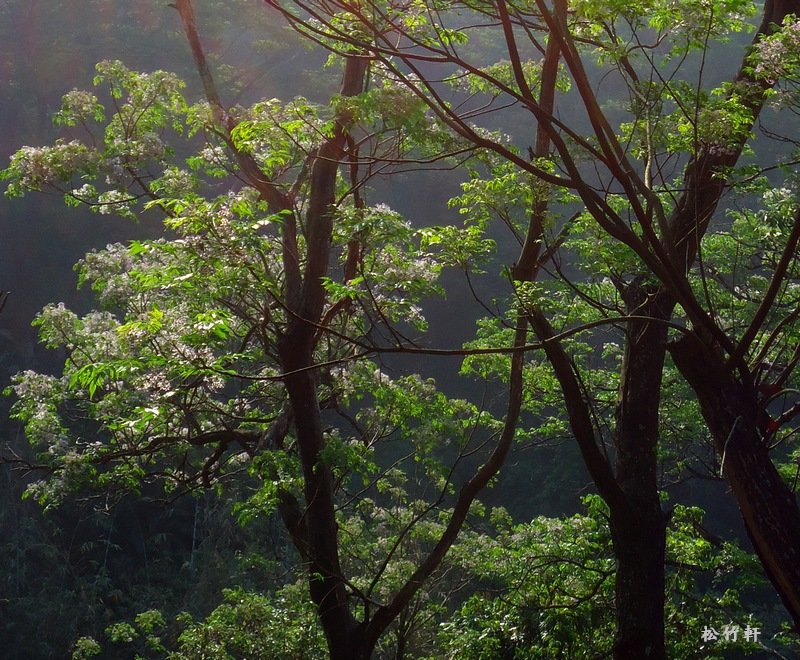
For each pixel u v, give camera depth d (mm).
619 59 6145
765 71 5758
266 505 8508
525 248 6797
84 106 9586
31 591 19609
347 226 6098
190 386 8055
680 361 6066
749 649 9430
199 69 9562
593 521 9898
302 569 10594
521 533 9984
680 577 9898
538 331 6859
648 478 7152
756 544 5922
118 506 21734
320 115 8531
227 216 5742
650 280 6461
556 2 5305
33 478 21375
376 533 11906
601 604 9234
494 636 9289
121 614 19625
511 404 8266
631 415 7238
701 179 6746
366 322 9906
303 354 8539
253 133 7234
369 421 10820
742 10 5551
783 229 6816
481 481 8297
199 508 21844
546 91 6785
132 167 9398
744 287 9453
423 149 7168
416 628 10523
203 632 10594
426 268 7004
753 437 5895
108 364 6016
